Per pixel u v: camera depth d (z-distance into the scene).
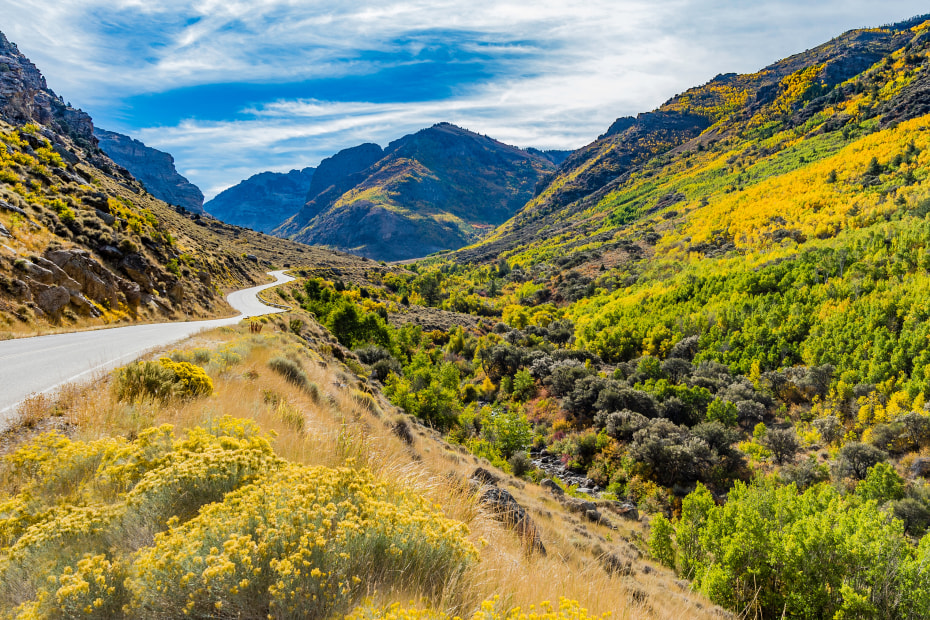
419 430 19.92
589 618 2.22
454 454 15.48
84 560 2.21
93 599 2.07
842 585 13.76
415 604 2.43
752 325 73.50
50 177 36.09
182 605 2.05
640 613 4.49
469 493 6.16
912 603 13.24
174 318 32.19
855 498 28.45
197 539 2.33
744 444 44.56
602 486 40.81
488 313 122.31
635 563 12.50
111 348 13.95
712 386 58.56
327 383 14.70
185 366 7.95
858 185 123.56
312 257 153.62
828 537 14.66
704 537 19.27
